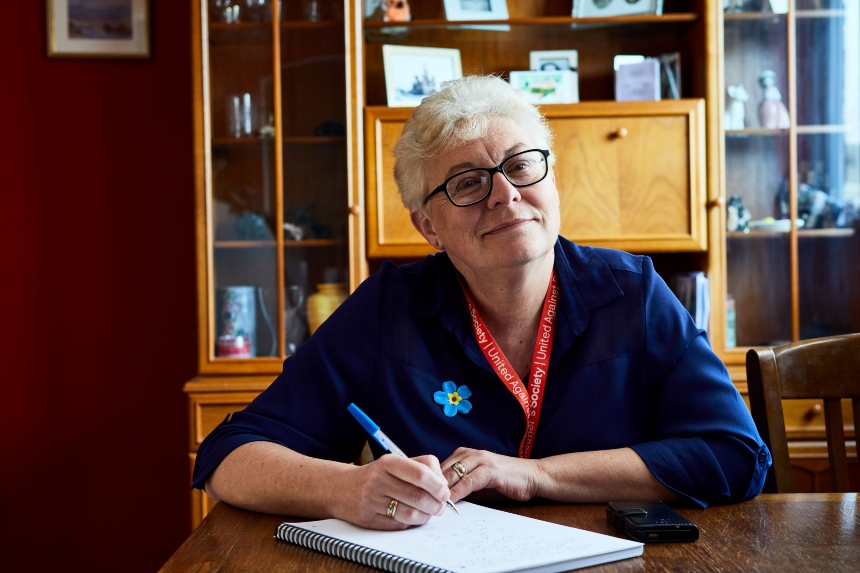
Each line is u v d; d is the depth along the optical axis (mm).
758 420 1335
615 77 2709
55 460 2895
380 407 1262
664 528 894
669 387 1198
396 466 931
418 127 1252
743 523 969
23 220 2871
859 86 2596
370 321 1297
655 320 1243
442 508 926
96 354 2898
